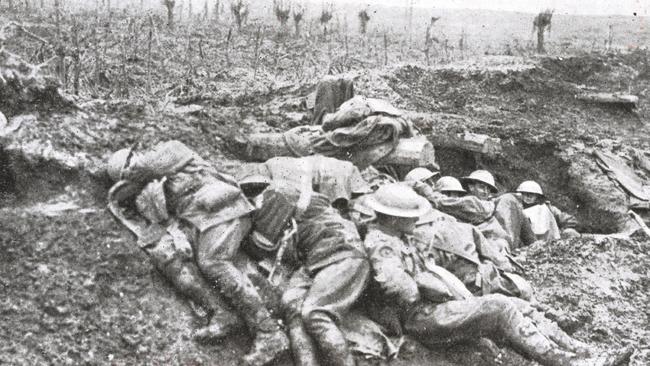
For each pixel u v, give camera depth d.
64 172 5.07
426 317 4.79
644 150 11.34
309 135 6.49
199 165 4.84
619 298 6.16
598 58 17.09
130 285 4.60
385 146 6.49
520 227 7.12
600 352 4.93
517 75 13.45
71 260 4.59
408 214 4.84
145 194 4.74
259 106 8.92
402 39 20.17
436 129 9.33
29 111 5.38
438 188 6.80
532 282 6.19
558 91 13.75
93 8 17.25
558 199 9.79
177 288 4.63
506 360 4.83
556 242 6.95
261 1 23.94
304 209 4.80
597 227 9.49
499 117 11.60
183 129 6.18
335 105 7.54
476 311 4.70
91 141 5.41
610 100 13.53
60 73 7.92
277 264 4.74
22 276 4.42
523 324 4.77
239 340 4.61
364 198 5.21
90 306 4.43
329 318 4.50
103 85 9.63
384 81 11.62
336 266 4.63
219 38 15.62
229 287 4.50
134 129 5.84
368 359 4.62
